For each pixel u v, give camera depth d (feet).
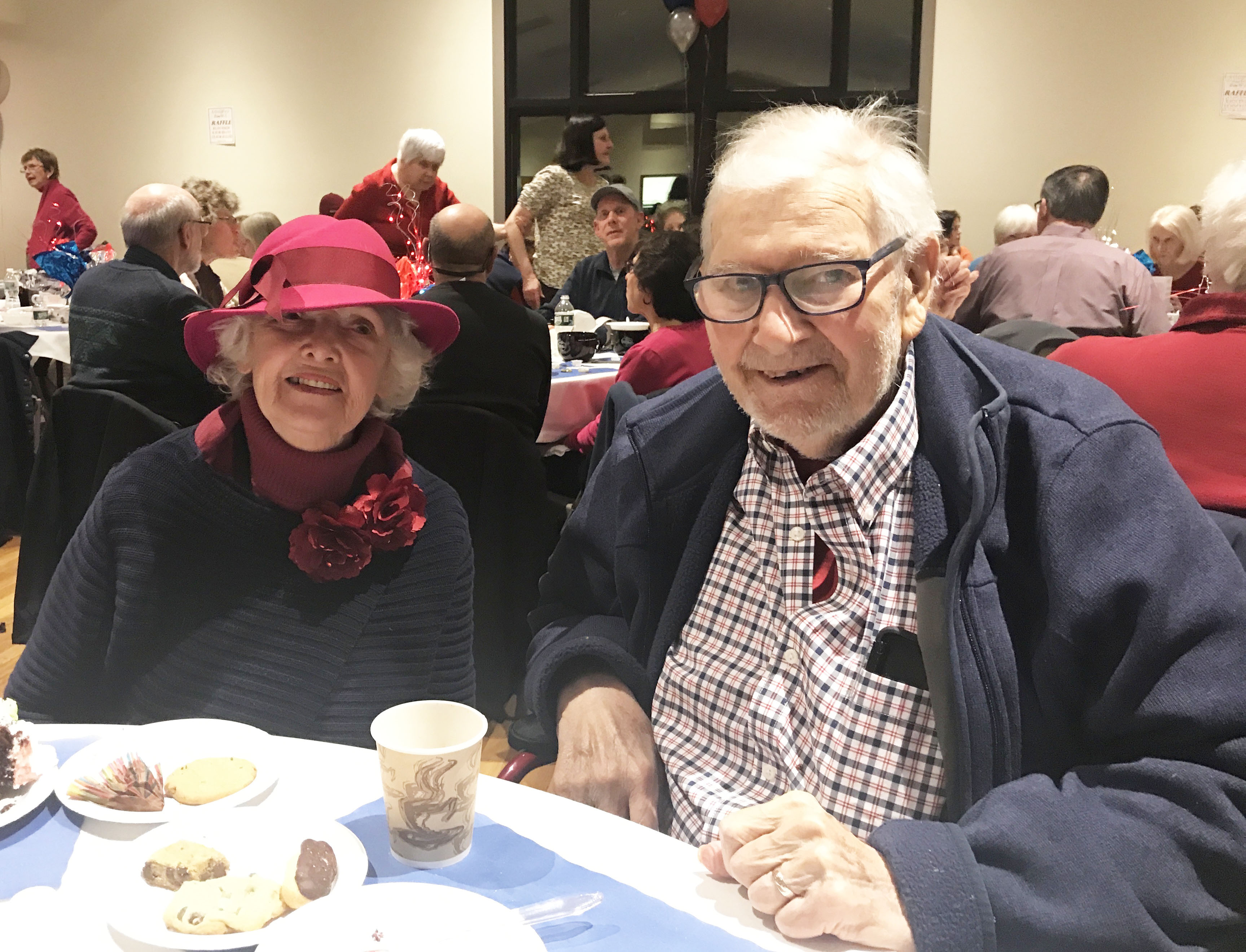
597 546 4.08
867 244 3.02
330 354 3.79
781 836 2.28
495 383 7.64
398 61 22.47
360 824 2.55
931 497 3.12
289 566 3.93
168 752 2.88
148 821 2.51
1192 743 2.62
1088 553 2.87
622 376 8.44
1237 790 2.48
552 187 16.92
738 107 21.71
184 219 8.79
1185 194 20.42
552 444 10.22
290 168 23.34
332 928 2.03
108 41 23.54
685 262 8.27
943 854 2.31
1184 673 2.65
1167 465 3.00
